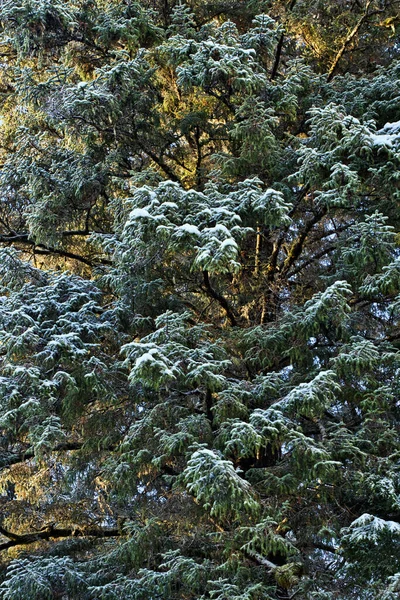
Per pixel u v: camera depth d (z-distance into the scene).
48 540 9.45
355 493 7.27
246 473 7.29
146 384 6.61
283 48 10.77
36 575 7.54
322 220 10.20
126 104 9.00
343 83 9.74
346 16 10.05
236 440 6.46
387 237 7.79
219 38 9.24
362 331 9.09
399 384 7.89
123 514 8.77
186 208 7.57
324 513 7.08
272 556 7.60
